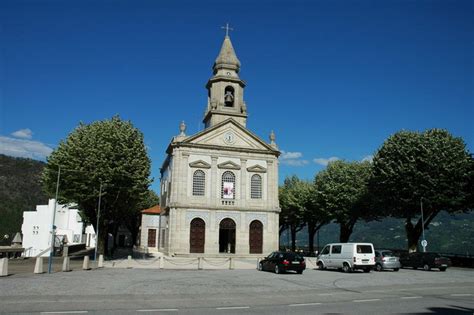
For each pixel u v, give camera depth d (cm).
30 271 3097
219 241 5838
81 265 3819
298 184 7581
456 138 4819
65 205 5444
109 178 4491
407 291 2202
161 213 6694
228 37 6281
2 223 10675
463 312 1510
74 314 1387
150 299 1777
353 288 2334
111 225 5581
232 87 6059
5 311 1424
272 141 5884
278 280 2755
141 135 5066
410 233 5091
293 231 8012
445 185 4547
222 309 1537
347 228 6481
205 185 5509
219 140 5678
